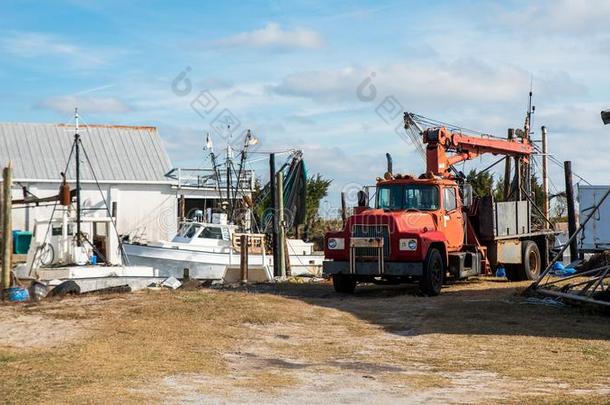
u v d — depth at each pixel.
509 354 12.16
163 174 40.09
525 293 18.06
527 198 25.19
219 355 11.87
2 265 18.03
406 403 8.96
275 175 27.78
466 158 22.33
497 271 24.39
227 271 26.09
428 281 18.44
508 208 22.61
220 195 32.75
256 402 8.95
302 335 13.67
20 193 37.25
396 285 21.61
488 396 9.35
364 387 9.88
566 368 11.13
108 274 24.06
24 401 8.73
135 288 20.53
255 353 12.13
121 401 8.77
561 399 9.06
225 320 14.40
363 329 14.32
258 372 10.77
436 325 14.66
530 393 9.52
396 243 18.45
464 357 11.95
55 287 19.39
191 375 10.40
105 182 38.88
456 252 20.22
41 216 36.62
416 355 12.12
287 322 14.67
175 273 26.97
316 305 16.84
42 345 12.23
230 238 28.05
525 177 26.41
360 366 11.28
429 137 20.86
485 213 21.39
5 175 18.08
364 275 18.73
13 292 17.78
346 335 13.78
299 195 32.19
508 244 22.45
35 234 26.28
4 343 12.39
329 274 18.95
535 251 23.66
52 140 40.53
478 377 10.55
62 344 12.23
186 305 15.51
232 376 10.45
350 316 15.59
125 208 39.34
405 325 14.70
